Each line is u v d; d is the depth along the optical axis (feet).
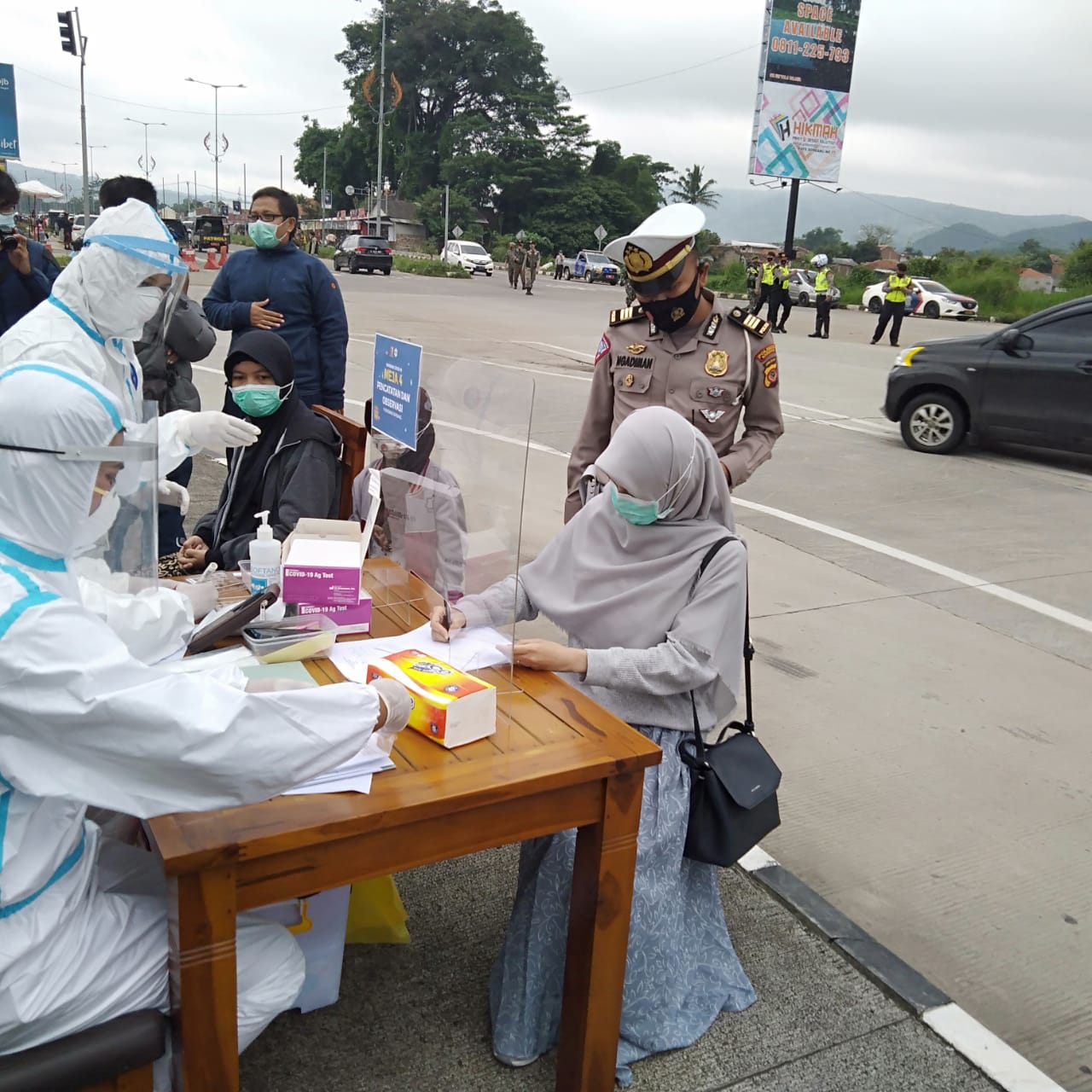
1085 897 9.73
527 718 6.79
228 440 8.86
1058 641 15.99
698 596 7.82
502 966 7.70
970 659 15.15
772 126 94.58
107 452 5.05
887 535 21.26
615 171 251.19
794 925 9.09
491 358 44.32
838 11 93.15
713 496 8.04
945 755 12.30
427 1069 7.28
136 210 6.69
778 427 11.47
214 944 5.23
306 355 16.33
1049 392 27.25
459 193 230.07
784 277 65.46
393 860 5.70
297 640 7.21
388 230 142.92
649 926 7.27
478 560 7.70
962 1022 7.97
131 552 6.24
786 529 21.29
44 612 4.75
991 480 26.61
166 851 4.95
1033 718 13.35
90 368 6.77
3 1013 5.09
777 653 15.01
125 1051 5.25
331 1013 7.74
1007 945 9.03
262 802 5.43
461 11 256.73
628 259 10.52
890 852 10.30
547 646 7.52
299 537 8.48
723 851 7.45
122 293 6.66
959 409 29.09
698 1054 7.55
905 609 17.07
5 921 5.10
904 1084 7.38
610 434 11.95
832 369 48.14
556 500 22.31
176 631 6.86
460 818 5.84
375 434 9.52
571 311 76.95
